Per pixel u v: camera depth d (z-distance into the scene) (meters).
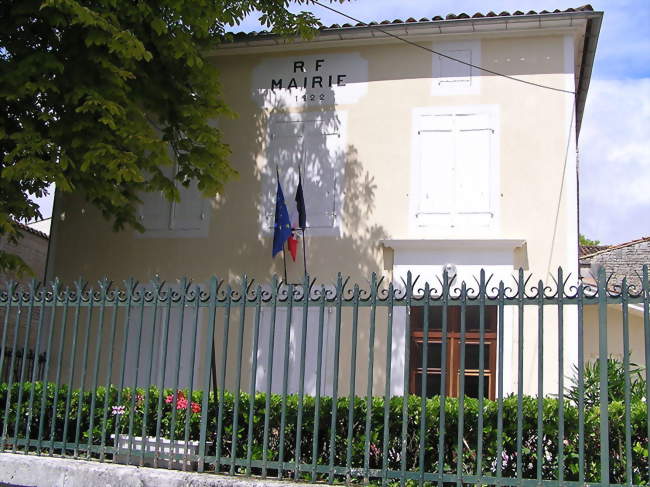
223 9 11.78
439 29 12.50
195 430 7.87
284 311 12.31
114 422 8.16
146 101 11.34
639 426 6.77
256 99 13.39
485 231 12.00
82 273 13.62
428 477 5.89
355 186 12.64
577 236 11.74
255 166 13.17
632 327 13.39
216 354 12.45
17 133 9.88
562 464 5.59
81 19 9.39
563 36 12.35
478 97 12.46
